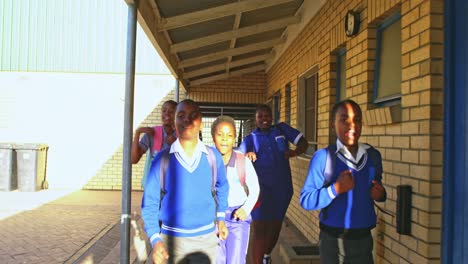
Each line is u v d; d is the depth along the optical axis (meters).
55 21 11.70
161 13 4.79
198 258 2.74
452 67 2.64
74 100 11.68
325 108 5.14
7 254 5.63
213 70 8.91
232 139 3.53
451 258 2.58
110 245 6.18
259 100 10.48
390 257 3.18
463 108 2.52
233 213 3.49
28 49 11.65
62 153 11.68
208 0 4.55
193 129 2.77
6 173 11.20
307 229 5.85
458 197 2.54
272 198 4.33
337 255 2.62
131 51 3.57
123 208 3.42
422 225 2.70
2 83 11.61
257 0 4.94
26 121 11.62
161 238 2.63
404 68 3.02
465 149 2.49
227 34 6.26
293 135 4.62
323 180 2.68
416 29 2.85
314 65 5.69
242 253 3.53
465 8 2.53
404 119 2.99
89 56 11.68
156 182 2.72
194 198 2.71
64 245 6.09
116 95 11.72
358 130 2.65
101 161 11.72
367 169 2.64
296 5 6.10
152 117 11.62
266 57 9.05
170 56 6.42
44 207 8.99
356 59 4.06
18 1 11.67
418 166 2.78
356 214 2.60
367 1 3.79
